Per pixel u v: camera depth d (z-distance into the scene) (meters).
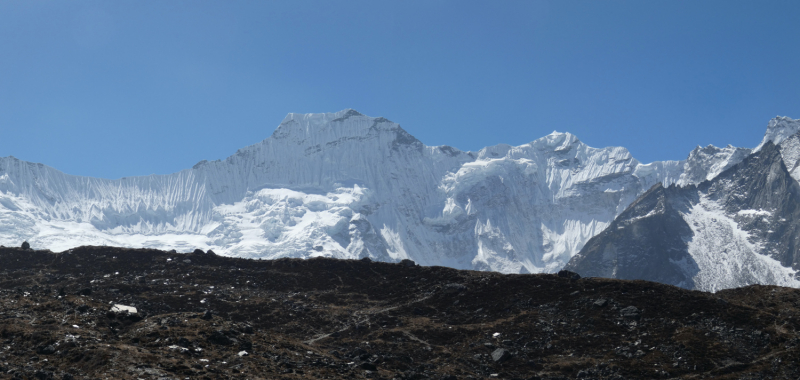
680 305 97.25
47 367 55.62
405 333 92.81
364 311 103.38
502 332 92.62
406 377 73.38
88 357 58.00
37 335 62.97
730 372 79.69
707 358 82.69
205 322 72.81
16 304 75.12
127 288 105.44
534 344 89.25
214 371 59.03
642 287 104.25
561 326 94.19
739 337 87.75
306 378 62.12
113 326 72.31
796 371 78.06
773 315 93.25
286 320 97.62
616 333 91.12
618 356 85.25
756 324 90.69
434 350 87.31
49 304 75.62
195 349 64.31
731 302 98.75
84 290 100.00
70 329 66.31
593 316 96.06
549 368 82.19
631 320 94.25
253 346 69.75
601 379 79.00
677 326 91.31
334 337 91.50
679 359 82.88
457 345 89.88
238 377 58.62
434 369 79.38
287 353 70.56
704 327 90.94
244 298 105.38
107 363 56.19
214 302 101.75
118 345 62.31
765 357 82.88
